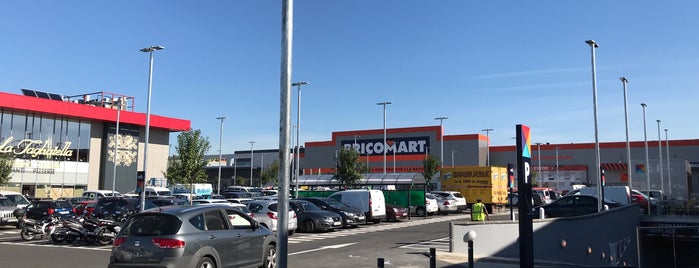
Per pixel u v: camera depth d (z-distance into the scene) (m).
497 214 37.50
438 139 83.69
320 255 15.04
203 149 36.84
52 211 23.97
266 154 113.69
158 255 9.05
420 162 84.25
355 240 19.30
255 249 11.09
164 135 62.31
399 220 30.48
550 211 26.92
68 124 52.72
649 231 23.41
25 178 48.47
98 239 18.25
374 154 88.12
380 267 8.30
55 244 18.69
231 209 10.91
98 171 55.06
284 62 7.00
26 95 52.06
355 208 25.94
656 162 33.31
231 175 108.06
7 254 15.64
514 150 83.62
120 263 9.32
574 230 17.58
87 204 25.89
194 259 9.33
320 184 49.81
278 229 6.80
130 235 9.45
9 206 26.16
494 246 15.09
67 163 52.28
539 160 81.06
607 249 20.09
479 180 39.62
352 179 48.62
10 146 46.97
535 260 15.55
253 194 43.22
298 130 45.50
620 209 22.16
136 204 21.89
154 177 60.38
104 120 54.78
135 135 58.34
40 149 49.47
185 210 9.73
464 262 13.48
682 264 22.97
